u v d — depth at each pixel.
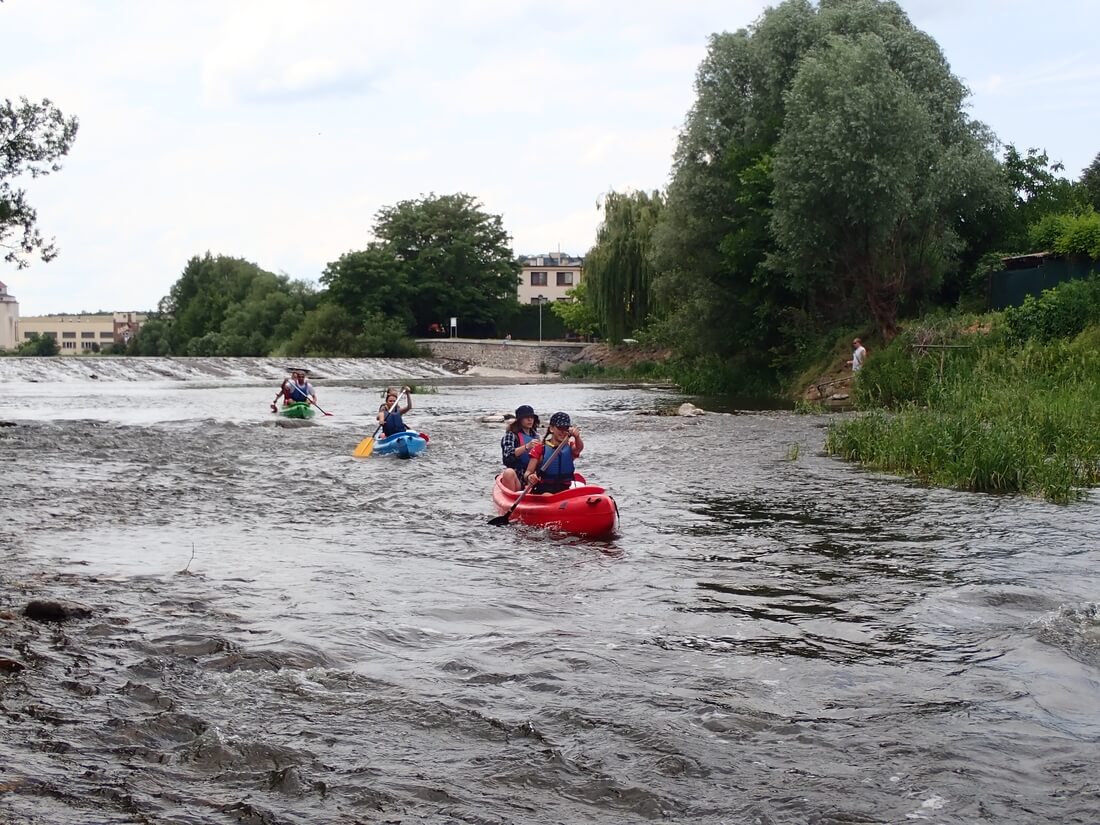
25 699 6.20
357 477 17.38
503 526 12.64
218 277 111.25
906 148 33.25
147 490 15.56
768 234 38.16
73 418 29.81
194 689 6.48
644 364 59.03
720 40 42.12
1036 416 19.81
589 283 60.16
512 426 14.07
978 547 11.24
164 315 117.38
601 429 25.80
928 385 28.09
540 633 7.90
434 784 5.16
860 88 33.03
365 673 6.86
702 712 6.19
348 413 32.81
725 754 5.59
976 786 5.19
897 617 8.43
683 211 42.50
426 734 5.83
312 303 94.56
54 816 4.68
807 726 6.00
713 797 5.07
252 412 32.56
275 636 7.64
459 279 89.31
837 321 39.47
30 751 5.43
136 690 6.41
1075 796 5.08
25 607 8.10
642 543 11.58
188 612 8.31
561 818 4.83
